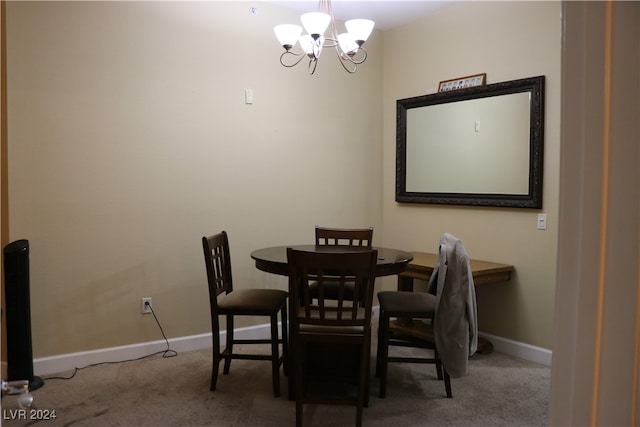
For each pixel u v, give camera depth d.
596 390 0.55
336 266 2.54
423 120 4.44
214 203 3.93
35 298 3.27
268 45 4.12
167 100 3.68
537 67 3.60
